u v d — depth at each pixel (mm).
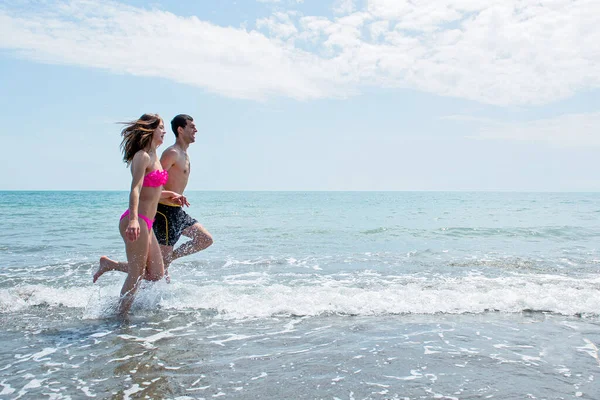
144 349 3443
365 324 4113
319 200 53469
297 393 2686
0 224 15148
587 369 3051
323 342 3611
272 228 14242
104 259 4898
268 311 4512
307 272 6766
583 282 5812
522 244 10523
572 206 34656
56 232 12547
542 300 4738
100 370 3025
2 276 6363
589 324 4113
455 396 2643
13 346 3502
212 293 5086
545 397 2629
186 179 5406
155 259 4688
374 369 3047
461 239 11508
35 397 2613
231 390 2723
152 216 4582
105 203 36688
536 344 3559
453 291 5160
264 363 3158
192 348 3473
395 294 5016
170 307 4652
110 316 4371
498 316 4371
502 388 2748
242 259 8047
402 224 16016
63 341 3629
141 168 4348
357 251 9156
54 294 5086
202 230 5457
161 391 2707
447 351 3395
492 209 29062
